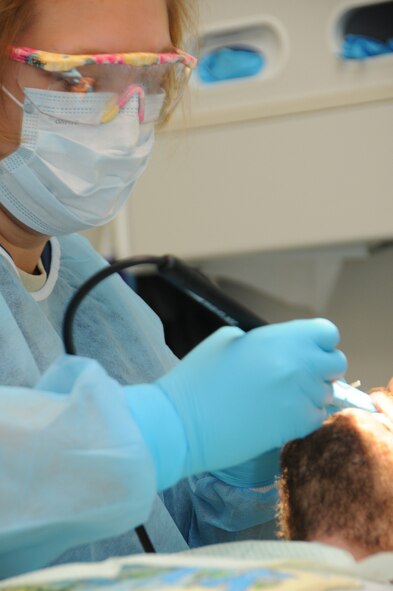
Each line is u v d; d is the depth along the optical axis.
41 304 1.29
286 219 2.24
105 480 0.87
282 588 0.73
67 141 1.20
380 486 0.98
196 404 0.95
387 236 2.19
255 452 0.97
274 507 1.24
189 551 0.95
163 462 0.92
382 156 2.16
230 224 2.27
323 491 1.00
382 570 0.90
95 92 1.20
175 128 2.24
